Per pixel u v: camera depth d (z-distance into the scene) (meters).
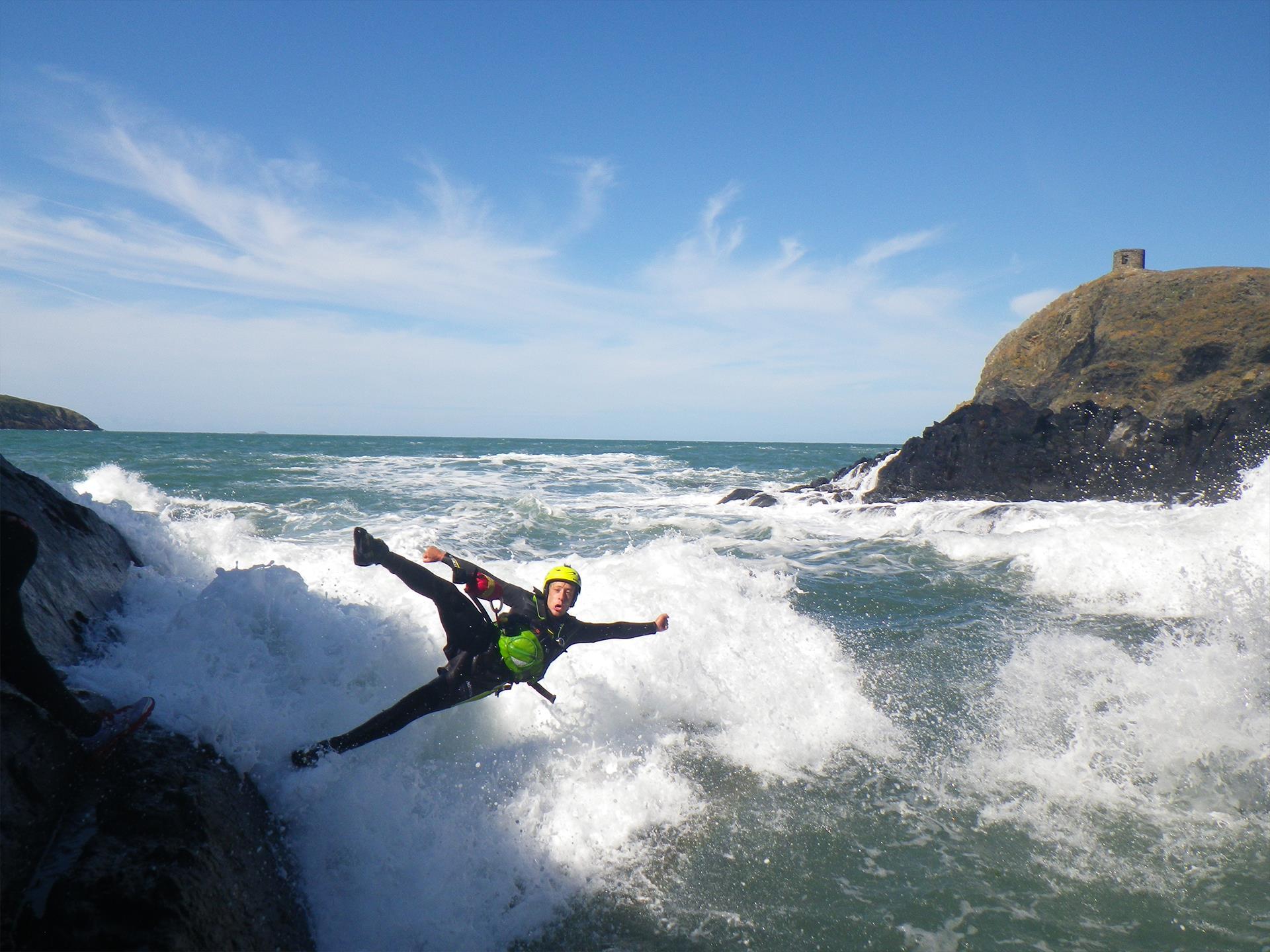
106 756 3.09
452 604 4.12
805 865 3.92
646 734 5.16
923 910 3.59
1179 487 17.20
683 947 3.36
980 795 4.59
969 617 8.15
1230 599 8.44
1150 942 3.38
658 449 85.12
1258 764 4.80
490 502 17.25
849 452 75.50
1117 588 9.22
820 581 9.80
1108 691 5.84
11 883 2.54
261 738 3.75
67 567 4.40
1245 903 3.63
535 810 4.16
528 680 4.24
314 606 4.66
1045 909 3.60
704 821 4.29
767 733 5.28
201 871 2.80
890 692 6.03
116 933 2.50
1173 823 4.29
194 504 14.53
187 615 4.20
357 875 3.54
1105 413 19.25
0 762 2.75
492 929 3.44
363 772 3.90
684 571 7.92
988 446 19.44
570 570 4.26
